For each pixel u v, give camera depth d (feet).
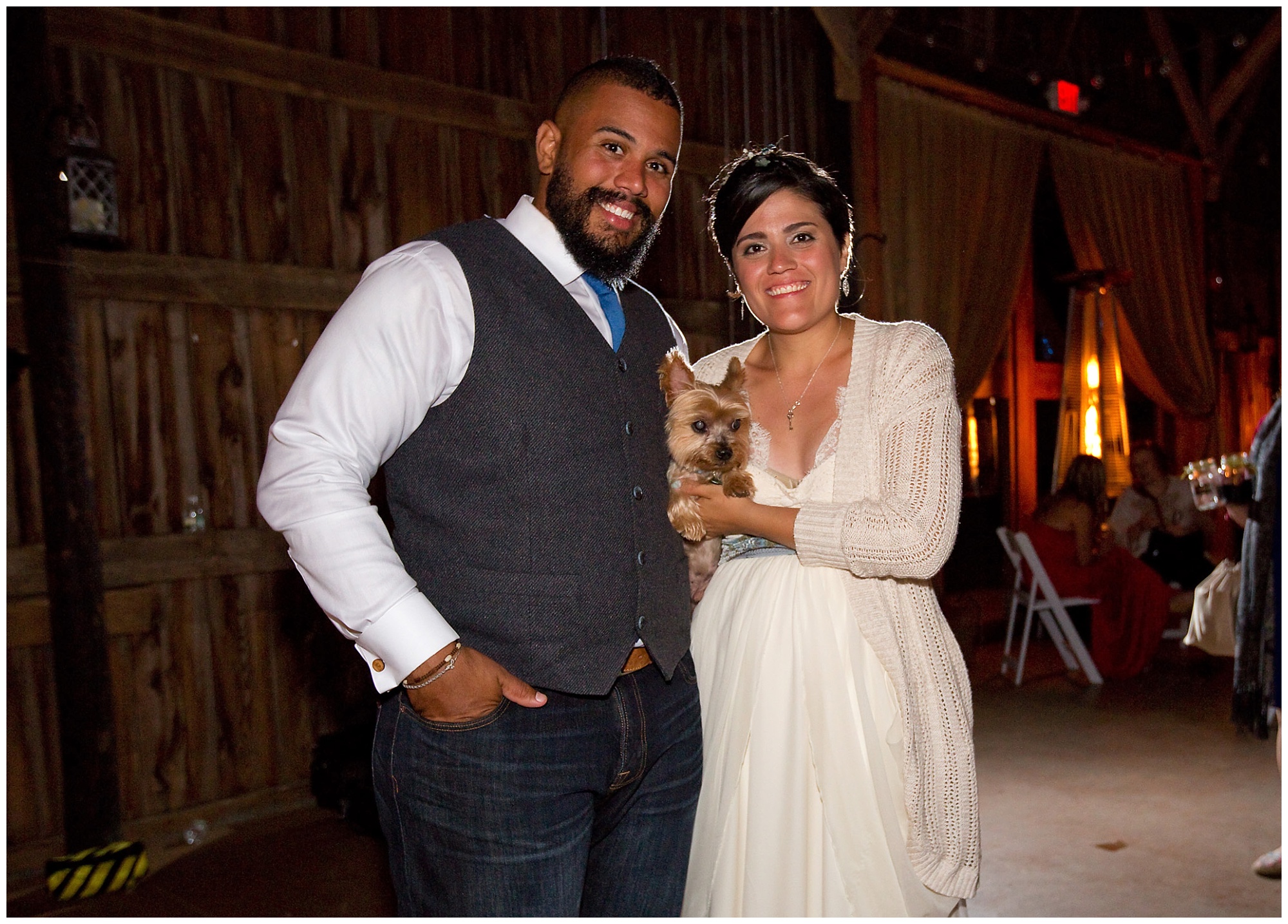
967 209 22.99
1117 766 13.56
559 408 4.98
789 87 19.79
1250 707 9.89
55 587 11.32
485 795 4.83
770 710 6.11
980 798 12.50
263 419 13.48
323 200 13.93
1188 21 30.63
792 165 6.30
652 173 5.40
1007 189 23.97
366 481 4.75
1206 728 15.19
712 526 6.03
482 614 4.89
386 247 14.55
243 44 13.01
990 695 17.60
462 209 15.37
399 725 5.04
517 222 5.51
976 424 26.48
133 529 12.36
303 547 4.51
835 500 6.06
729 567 6.69
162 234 12.51
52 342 11.18
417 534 5.03
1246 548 9.95
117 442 12.24
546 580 4.92
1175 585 21.80
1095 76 27.32
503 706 4.86
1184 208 31.48
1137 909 9.35
